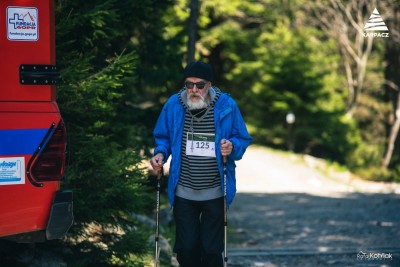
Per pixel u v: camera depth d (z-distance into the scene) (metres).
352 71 49.44
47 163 6.67
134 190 9.19
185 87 7.90
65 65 9.09
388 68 42.97
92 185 8.95
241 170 38.69
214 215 7.78
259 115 50.22
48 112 6.71
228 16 49.12
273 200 25.53
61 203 6.73
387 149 43.03
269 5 46.28
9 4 6.59
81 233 9.12
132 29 12.52
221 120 7.67
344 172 42.28
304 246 14.49
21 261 7.88
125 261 9.55
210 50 51.75
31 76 6.64
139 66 13.57
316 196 27.14
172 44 14.66
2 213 6.45
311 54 47.97
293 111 48.19
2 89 6.54
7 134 6.48
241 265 11.73
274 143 50.41
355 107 48.34
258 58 51.22
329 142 47.84
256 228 17.73
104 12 9.16
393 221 18.17
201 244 7.82
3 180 6.45
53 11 6.85
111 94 9.28
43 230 6.76
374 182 40.19
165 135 7.97
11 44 6.59
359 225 17.48
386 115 45.34
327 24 44.88
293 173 39.22
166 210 15.79
